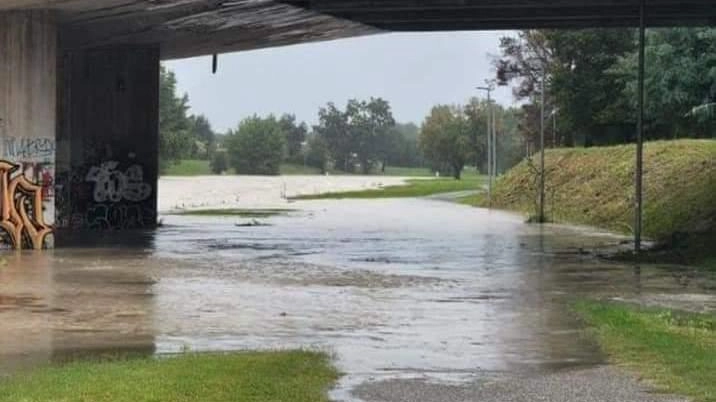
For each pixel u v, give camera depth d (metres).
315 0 36.75
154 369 10.77
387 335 14.55
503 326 15.56
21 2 29.64
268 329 15.09
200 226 46.28
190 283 21.86
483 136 157.62
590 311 17.16
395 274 24.47
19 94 30.88
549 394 10.21
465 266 27.05
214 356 12.01
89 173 44.78
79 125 44.66
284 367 11.29
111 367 10.98
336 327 15.37
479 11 40.25
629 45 74.81
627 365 11.95
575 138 80.88
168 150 149.25
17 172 30.98
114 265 26.11
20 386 9.79
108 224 44.81
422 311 17.42
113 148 45.12
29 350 13.03
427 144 166.25
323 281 22.58
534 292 20.78
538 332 14.90
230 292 20.14
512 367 11.90
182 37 42.41
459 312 17.31
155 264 26.56
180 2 33.25
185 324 15.55
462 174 184.25
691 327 15.23
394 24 42.94
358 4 37.34
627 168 56.62
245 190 105.75
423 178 164.12
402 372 11.52
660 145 57.69
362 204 77.62
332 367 11.71
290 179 146.50
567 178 65.62
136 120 45.22
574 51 77.44
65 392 9.34
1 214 30.91
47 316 16.41
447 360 12.39
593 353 12.95
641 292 20.98
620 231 45.28
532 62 93.12
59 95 44.25
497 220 55.38
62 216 44.44
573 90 77.44
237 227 45.62
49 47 31.53
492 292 20.66
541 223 52.97
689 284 22.67
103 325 15.41
